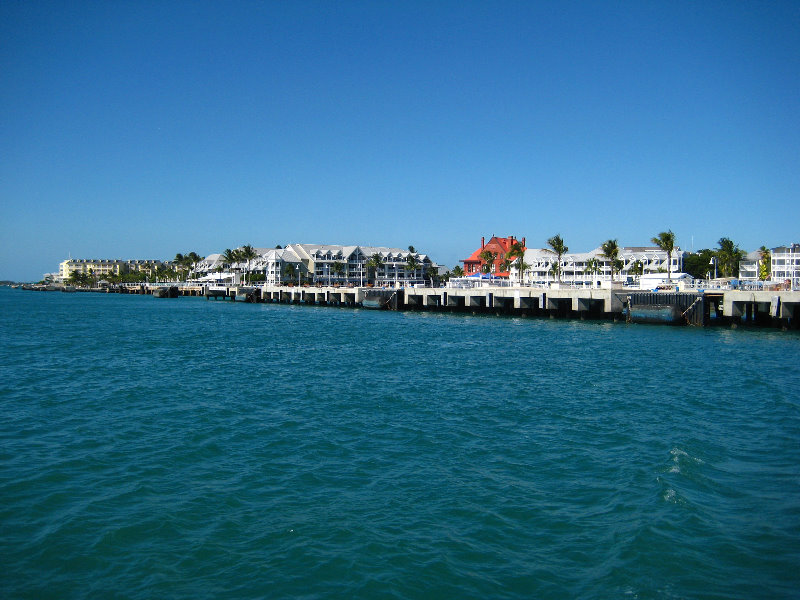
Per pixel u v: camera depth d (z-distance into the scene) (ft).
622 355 137.90
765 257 406.82
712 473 56.49
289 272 561.43
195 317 288.51
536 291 256.93
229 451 64.34
